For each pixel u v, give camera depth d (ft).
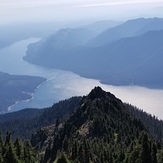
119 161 350.23
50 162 468.34
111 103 640.17
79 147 394.32
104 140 474.08
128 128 525.75
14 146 361.71
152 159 266.16
